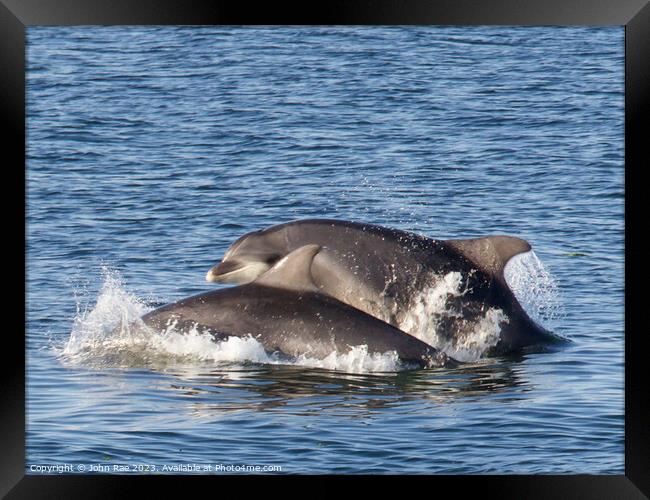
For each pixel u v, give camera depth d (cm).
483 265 6525
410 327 6347
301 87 15975
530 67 17450
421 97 15275
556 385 5619
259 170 11312
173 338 6181
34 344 6400
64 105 14625
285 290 6203
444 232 8962
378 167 11438
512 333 6425
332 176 10994
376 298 6353
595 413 5100
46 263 8181
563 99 15075
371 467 4419
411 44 19538
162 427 4894
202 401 5294
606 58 18112
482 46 19362
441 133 13112
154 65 17562
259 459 4488
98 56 18300
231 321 6150
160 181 10875
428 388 5553
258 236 6606
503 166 11525
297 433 4797
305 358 5969
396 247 6450
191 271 7956
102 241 8775
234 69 17275
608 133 13075
